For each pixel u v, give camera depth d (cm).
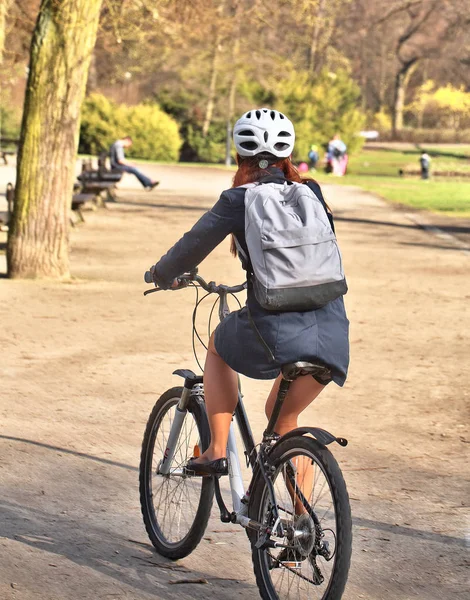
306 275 533
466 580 630
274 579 580
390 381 1153
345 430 959
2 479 796
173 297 1716
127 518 727
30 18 2722
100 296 1711
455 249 2550
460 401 1068
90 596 589
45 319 1492
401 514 743
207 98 7606
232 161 7625
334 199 4219
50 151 1853
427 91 14288
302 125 7619
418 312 1617
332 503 541
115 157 4341
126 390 1091
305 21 2758
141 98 7925
